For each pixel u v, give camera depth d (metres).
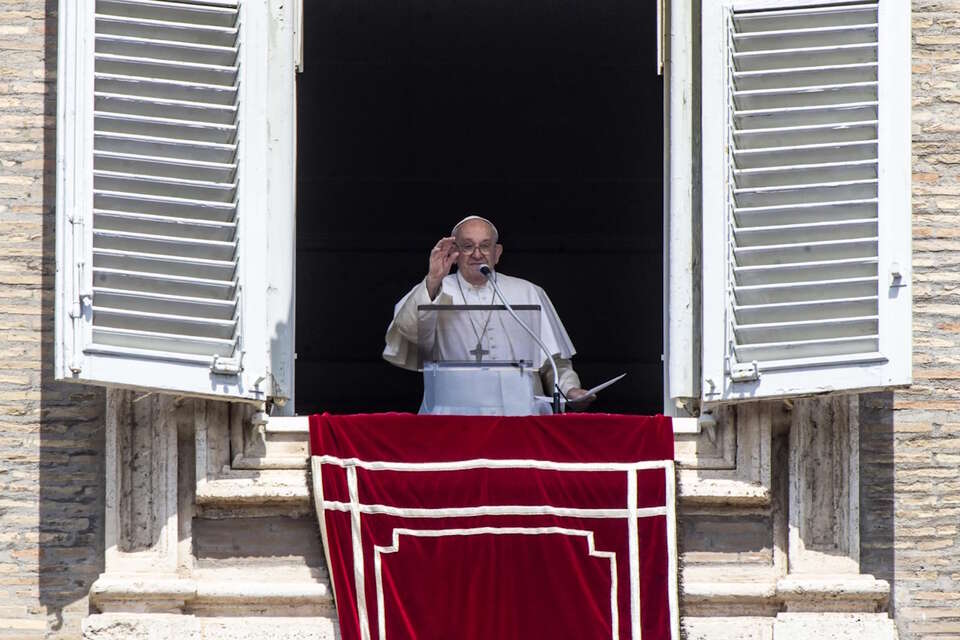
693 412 38.19
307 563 37.16
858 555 37.03
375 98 64.56
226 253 37.25
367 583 36.53
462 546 36.72
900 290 37.06
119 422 37.25
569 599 36.50
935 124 39.47
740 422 37.47
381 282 66.94
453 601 36.50
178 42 37.72
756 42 38.06
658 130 65.50
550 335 45.16
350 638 36.28
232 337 37.00
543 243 67.38
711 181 37.56
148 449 37.19
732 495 36.97
